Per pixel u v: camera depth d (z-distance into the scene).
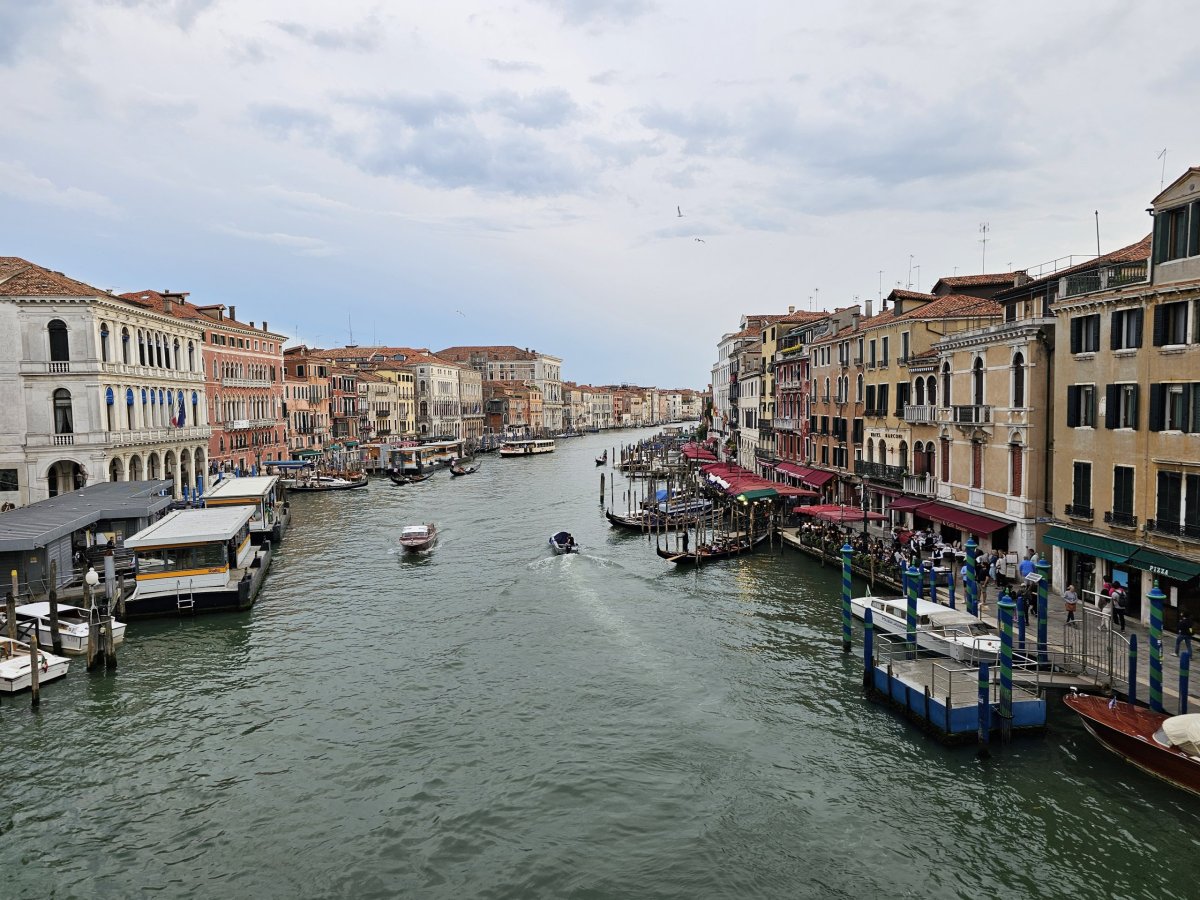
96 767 16.48
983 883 12.34
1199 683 16.55
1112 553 20.48
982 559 25.58
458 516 50.38
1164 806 13.76
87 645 22.52
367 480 72.31
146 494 35.88
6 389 39.09
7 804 15.11
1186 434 18.72
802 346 49.09
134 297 53.12
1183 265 18.70
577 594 29.53
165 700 19.80
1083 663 17.41
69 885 12.84
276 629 25.47
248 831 14.25
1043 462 25.03
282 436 71.62
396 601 28.88
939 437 30.98
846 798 14.74
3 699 19.81
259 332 66.31
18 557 25.89
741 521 41.75
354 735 17.84
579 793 15.24
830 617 25.72
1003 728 15.80
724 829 13.98
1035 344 24.72
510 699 19.64
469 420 128.62
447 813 14.70
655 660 22.08
